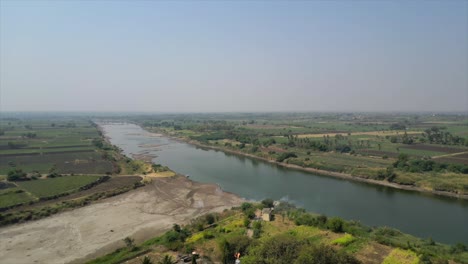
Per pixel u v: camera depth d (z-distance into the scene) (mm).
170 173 119312
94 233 64375
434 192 93750
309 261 38781
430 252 48406
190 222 69438
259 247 45344
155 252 52156
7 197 84375
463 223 69188
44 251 56438
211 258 48906
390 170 107750
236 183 108688
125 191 95688
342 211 77625
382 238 53062
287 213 68188
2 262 52281
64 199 85688
